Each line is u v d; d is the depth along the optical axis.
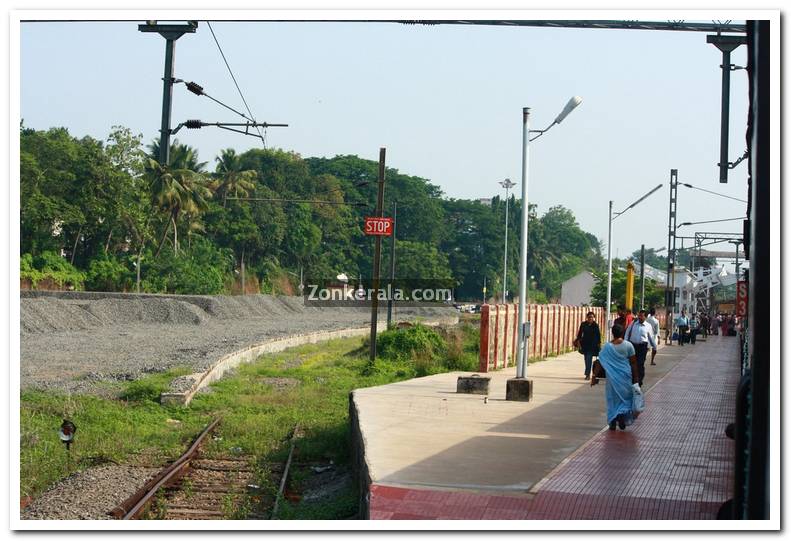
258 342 37.94
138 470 13.95
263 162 100.56
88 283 66.31
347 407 21.91
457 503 9.04
